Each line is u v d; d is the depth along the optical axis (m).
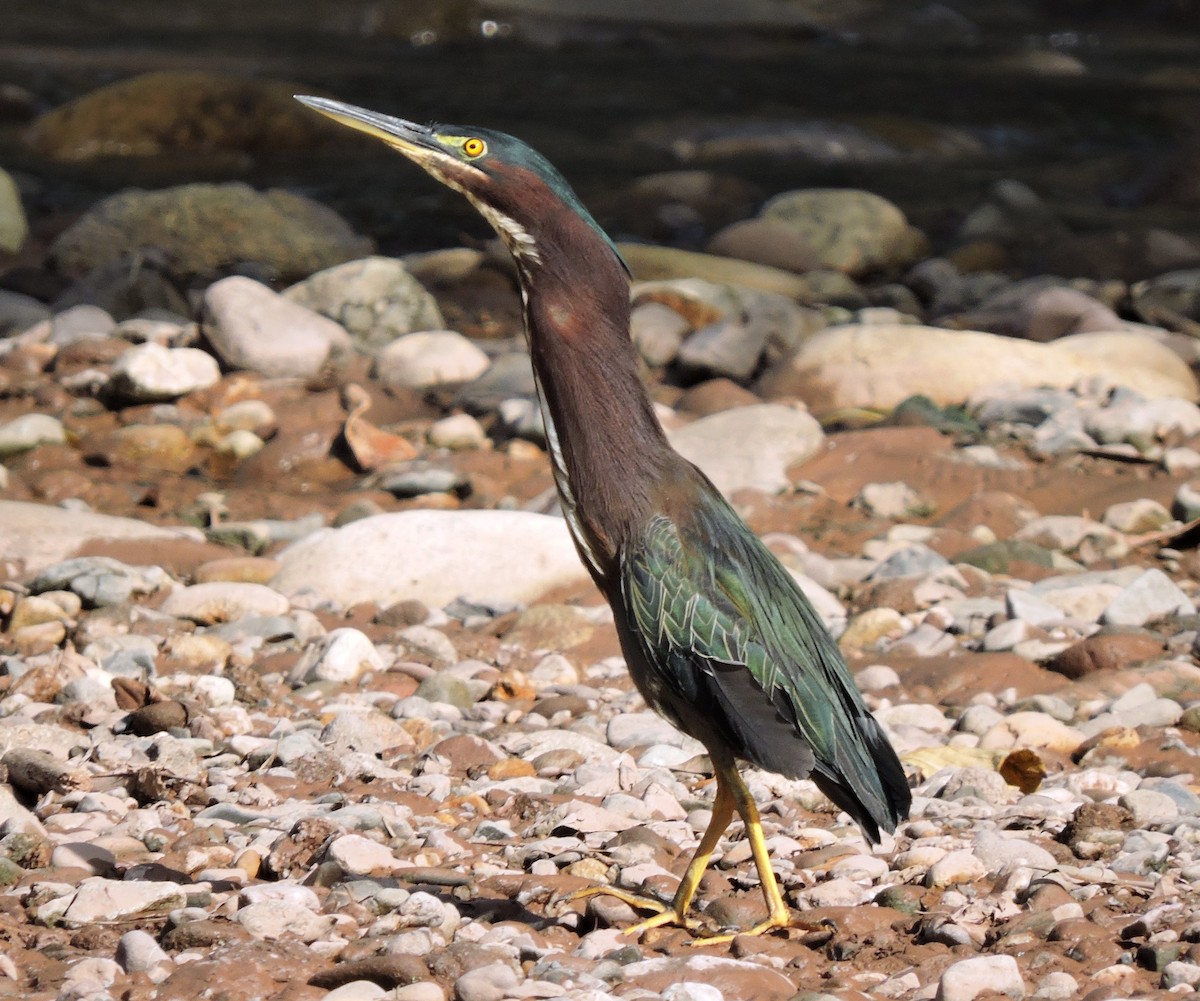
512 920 7.37
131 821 8.45
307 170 29.86
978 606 12.48
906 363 17.81
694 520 7.28
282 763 9.48
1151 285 22.39
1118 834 8.21
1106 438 16.31
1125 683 10.98
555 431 7.48
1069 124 35.41
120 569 12.65
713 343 18.89
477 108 34.53
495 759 9.66
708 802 9.17
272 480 16.14
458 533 13.19
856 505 15.13
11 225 24.19
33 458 16.06
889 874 8.01
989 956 6.51
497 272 23.03
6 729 9.47
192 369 17.66
